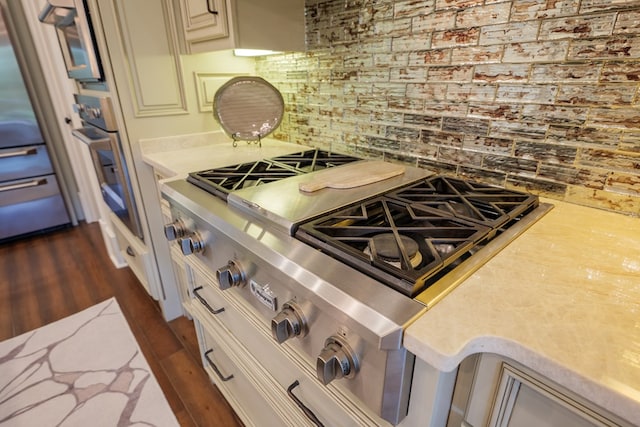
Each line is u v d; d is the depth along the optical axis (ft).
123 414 4.24
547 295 1.62
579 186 2.72
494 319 1.46
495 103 2.99
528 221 2.39
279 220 2.30
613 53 2.35
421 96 3.48
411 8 3.31
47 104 8.68
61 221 9.25
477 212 2.42
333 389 2.06
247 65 5.44
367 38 3.76
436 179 3.22
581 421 1.33
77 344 5.33
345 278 1.74
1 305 6.23
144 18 4.38
